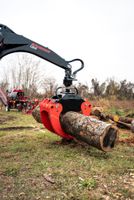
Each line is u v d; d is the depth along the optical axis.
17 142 7.55
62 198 3.86
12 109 20.80
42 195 3.97
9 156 6.05
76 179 4.55
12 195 4.00
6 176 4.78
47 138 8.05
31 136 8.43
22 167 5.21
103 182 4.45
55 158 5.78
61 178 4.59
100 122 5.86
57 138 7.95
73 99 6.88
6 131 9.80
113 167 5.17
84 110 6.98
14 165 5.32
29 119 14.07
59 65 7.15
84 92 29.50
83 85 30.16
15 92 20.11
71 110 6.86
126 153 6.38
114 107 20.67
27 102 19.42
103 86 33.28
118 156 6.03
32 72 31.47
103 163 5.42
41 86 30.94
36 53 7.08
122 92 33.66
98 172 4.90
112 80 37.69
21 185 4.36
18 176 4.75
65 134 6.88
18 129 10.35
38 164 5.37
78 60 7.25
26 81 31.12
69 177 4.64
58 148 6.68
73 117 6.44
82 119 6.19
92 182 4.32
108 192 4.05
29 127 10.80
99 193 4.02
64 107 6.79
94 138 5.71
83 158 5.77
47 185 4.34
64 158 5.78
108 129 5.66
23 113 18.08
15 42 6.88
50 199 3.84
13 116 15.84
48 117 7.28
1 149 6.72
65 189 4.15
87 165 5.27
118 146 7.15
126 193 4.04
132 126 9.34
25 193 4.05
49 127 7.43
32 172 4.92
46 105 6.91
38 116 8.30
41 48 7.12
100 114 11.32
